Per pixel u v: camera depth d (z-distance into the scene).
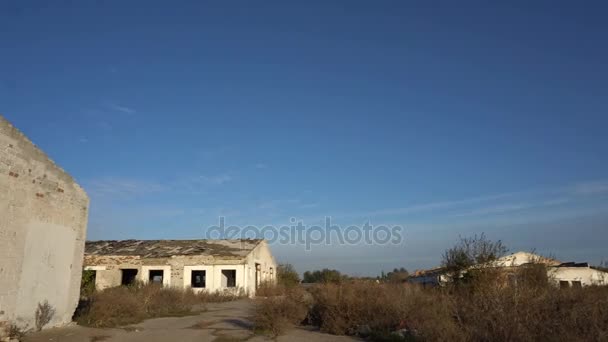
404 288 15.47
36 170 13.52
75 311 16.22
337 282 17.14
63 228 14.86
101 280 33.69
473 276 15.63
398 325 12.89
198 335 13.62
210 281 33.28
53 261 14.24
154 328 15.04
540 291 10.99
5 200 12.16
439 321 11.17
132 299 18.73
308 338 13.06
